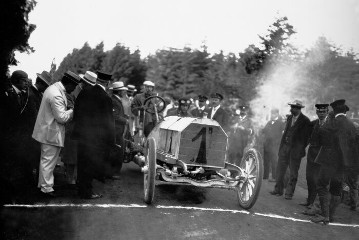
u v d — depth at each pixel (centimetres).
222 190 752
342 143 580
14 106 604
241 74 2638
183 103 1035
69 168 662
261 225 527
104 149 590
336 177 589
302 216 610
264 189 828
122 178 766
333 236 513
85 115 581
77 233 427
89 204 551
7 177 605
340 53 2409
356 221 609
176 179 580
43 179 567
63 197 576
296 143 742
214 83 3092
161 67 4800
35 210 497
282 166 766
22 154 617
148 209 553
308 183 680
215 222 518
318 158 591
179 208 576
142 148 743
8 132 605
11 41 593
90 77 605
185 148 605
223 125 958
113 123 602
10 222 441
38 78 676
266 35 2545
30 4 598
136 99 899
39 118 570
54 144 567
